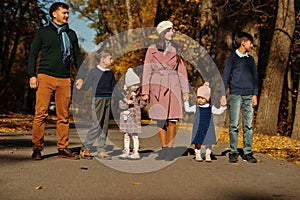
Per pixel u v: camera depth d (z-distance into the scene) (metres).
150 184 5.46
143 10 24.66
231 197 4.82
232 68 7.88
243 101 7.82
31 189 5.09
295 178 6.05
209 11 21.05
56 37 7.48
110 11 27.19
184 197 4.77
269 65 16.12
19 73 46.50
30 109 45.94
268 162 7.72
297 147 11.55
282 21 15.68
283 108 21.81
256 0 18.73
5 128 18.19
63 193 4.89
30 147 10.00
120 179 5.76
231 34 20.48
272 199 4.76
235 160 7.62
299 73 21.28
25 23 31.61
